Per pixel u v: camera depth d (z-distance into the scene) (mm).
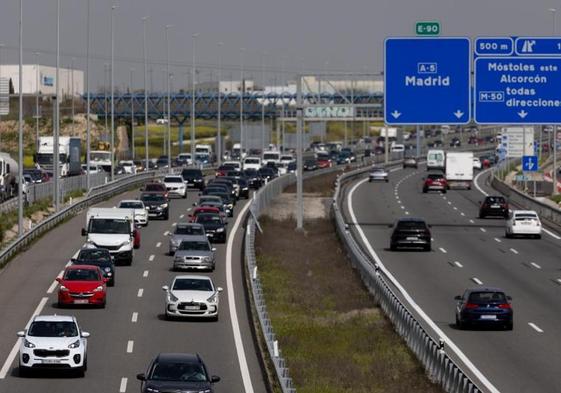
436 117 113188
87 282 90188
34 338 64438
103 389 60969
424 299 98000
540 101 113562
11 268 110500
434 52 113062
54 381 63031
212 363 69750
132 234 118062
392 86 113250
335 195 199250
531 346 75938
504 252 135250
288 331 81250
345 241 131250
